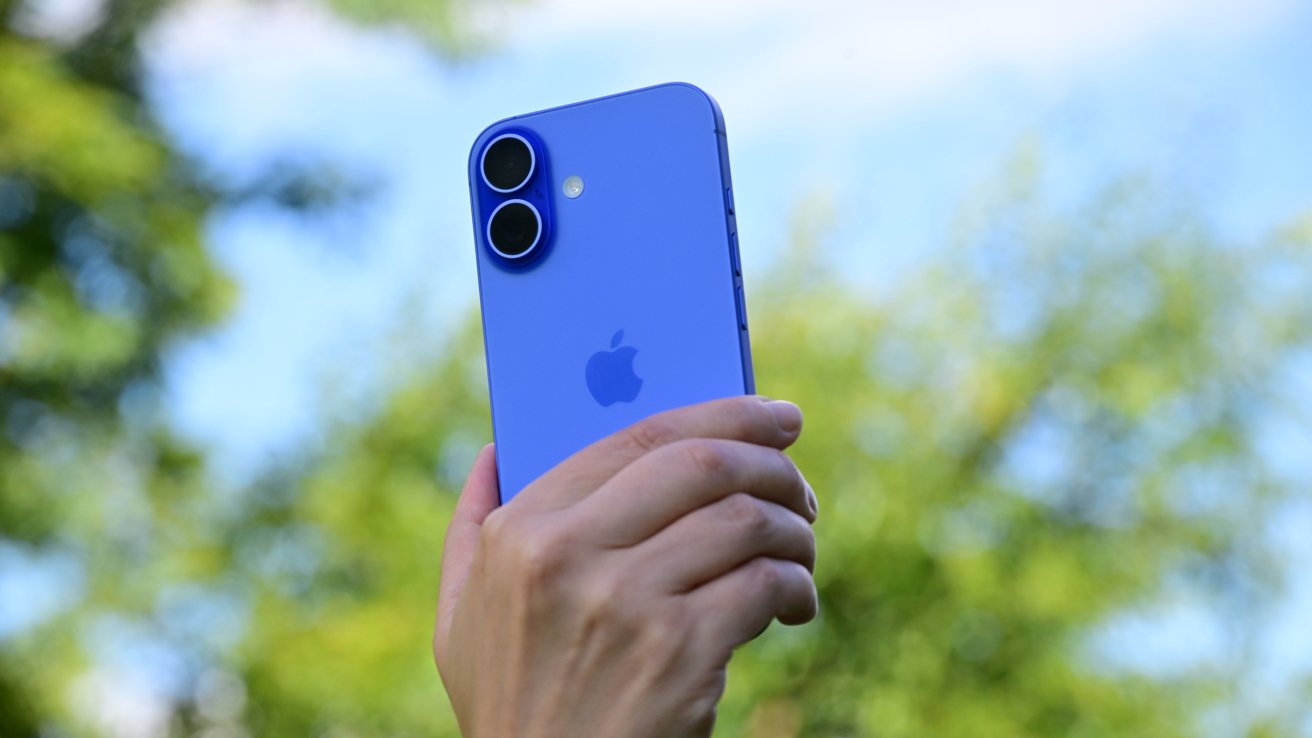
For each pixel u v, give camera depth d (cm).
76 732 824
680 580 65
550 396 94
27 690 812
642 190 96
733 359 93
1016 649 864
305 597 914
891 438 873
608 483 67
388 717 862
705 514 67
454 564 83
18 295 785
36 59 801
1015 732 846
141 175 809
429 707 855
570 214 97
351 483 917
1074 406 899
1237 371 910
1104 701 853
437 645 77
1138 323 908
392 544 901
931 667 848
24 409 811
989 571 845
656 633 65
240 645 888
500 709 66
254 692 889
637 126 97
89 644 822
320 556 923
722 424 70
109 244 812
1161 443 898
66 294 784
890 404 877
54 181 784
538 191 97
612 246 96
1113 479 902
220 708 904
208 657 884
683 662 65
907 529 846
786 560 69
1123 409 878
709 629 65
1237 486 899
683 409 71
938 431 877
